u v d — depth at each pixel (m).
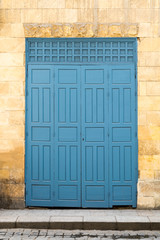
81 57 5.96
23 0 5.92
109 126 5.92
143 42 5.90
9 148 5.91
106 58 5.96
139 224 5.12
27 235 4.92
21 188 5.91
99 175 5.93
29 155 5.93
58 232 5.04
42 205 5.92
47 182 5.93
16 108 5.91
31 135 5.93
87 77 5.93
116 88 5.93
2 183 5.93
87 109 5.93
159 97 5.87
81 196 5.93
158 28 5.89
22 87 5.91
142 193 5.86
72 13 5.90
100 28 5.89
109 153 5.91
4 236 4.88
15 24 5.92
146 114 5.87
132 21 5.89
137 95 5.89
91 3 5.89
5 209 5.91
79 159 5.93
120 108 5.93
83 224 5.14
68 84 5.94
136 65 5.92
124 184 5.91
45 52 5.98
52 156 5.93
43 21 5.92
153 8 5.89
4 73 5.92
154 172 5.86
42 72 5.95
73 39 5.95
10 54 5.93
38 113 5.94
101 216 5.42
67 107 5.93
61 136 5.93
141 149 5.87
